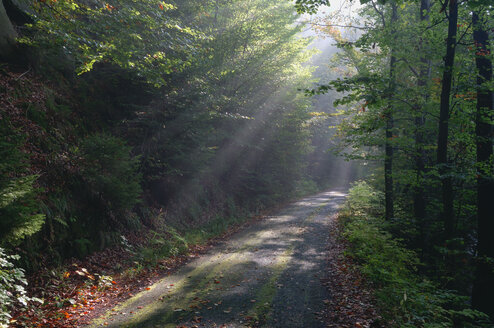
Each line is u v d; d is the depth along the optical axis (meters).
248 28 15.95
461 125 9.30
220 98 15.12
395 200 14.91
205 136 14.43
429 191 12.50
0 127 7.54
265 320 5.59
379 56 11.32
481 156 8.22
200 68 13.61
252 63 16.97
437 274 9.13
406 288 6.11
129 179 10.09
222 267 8.90
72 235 8.20
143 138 12.74
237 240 12.55
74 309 6.12
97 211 9.43
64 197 8.45
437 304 6.58
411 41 10.04
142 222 11.55
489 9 7.83
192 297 6.71
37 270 6.82
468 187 10.87
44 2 8.23
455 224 11.06
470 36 9.20
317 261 9.41
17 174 7.03
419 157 11.36
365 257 8.85
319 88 8.23
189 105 13.29
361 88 8.75
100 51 8.98
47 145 8.80
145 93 13.31
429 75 10.63
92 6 11.48
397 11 12.04
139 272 8.51
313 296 6.69
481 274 7.94
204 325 5.40
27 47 9.90
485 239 7.99
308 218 17.34
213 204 17.14
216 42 14.98
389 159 12.70
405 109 10.52
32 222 5.50
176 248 10.55
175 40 9.88
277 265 9.01
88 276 7.30
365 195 16.88
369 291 6.89
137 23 9.17
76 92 11.48
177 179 14.09
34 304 6.03
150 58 9.45
